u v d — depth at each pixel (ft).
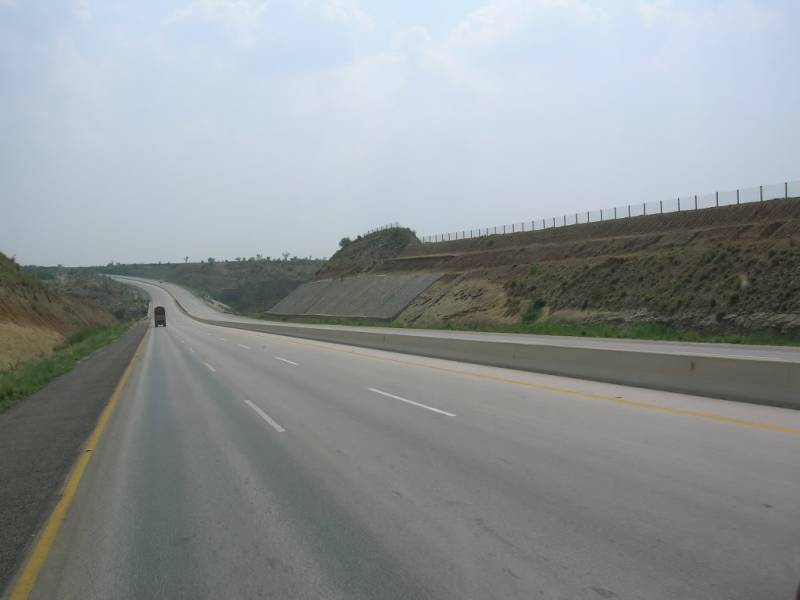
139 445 35.04
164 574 17.33
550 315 167.12
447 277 244.01
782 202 163.73
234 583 16.61
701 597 14.87
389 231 367.45
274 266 647.56
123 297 533.14
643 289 149.79
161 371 80.48
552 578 16.10
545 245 228.02
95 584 16.84
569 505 21.76
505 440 32.37
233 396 54.03
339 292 311.47
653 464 26.68
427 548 18.39
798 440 30.50
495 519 20.62
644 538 18.54
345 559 17.83
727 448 29.14
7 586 16.90
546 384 53.31
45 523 21.94
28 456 32.99
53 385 70.18
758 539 18.25
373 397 49.60
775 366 40.06
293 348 116.06
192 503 23.72
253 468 28.68
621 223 216.74
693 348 90.58
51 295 232.32
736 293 125.59
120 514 22.68
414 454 30.12
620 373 52.13
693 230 174.70
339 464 28.76
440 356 82.94
